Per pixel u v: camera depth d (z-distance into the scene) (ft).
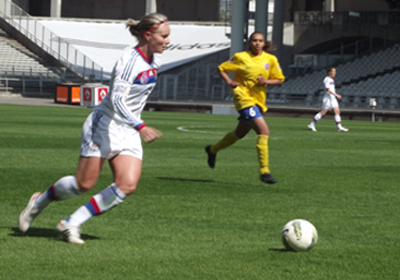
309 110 214.07
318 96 269.85
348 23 323.98
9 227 31.71
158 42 27.20
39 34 364.38
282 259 26.53
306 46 335.06
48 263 24.89
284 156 74.64
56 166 57.98
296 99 282.15
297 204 41.52
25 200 40.01
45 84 323.98
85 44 362.94
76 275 23.35
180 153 74.18
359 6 358.43
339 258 27.07
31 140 84.64
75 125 119.14
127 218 35.01
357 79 292.81
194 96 288.51
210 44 355.15
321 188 49.24
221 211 38.14
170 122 147.23
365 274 24.61
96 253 26.71
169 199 42.01
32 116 148.56
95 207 27.89
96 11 449.06
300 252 27.84
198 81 303.07
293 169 61.57
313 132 124.88
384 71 292.81
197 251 27.66
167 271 24.21
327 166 64.85
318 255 27.45
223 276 23.68
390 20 313.53
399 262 26.71
